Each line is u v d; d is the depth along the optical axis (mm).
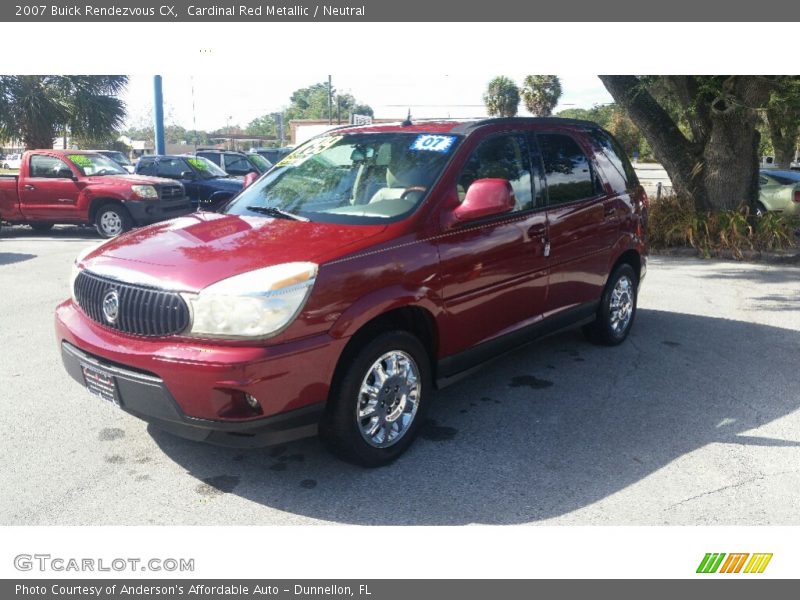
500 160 4574
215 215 4387
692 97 11781
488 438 4227
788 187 14016
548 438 4230
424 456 3984
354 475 3758
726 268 10289
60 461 3873
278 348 3221
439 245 3957
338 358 3438
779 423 4469
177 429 3426
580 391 5004
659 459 3969
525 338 4816
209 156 20109
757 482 3717
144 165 15922
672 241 11914
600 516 3393
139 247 3764
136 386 3346
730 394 4965
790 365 5605
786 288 8703
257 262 3410
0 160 52625
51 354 5762
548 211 4855
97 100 21047
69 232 14914
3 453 3951
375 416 3746
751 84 10703
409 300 3732
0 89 19734
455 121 4691
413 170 4234
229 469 3816
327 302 3369
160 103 22125
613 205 5605
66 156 13836
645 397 4898
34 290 8281
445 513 3410
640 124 12305
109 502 3480
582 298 5379
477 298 4234
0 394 4840
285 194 4512
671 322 6938
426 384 4004
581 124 5633
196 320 3229
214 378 3143
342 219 4035
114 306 3457
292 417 3336
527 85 42000
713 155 11797
